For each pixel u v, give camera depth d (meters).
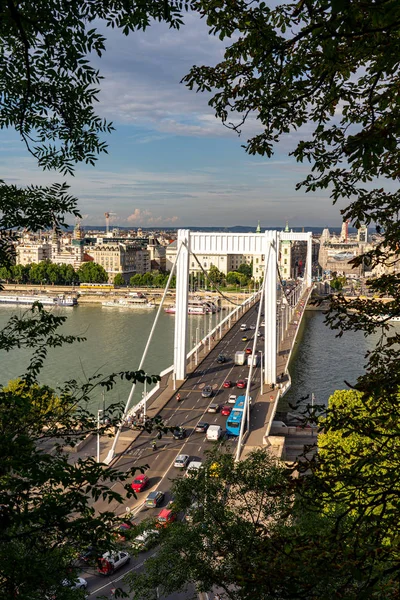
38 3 17.09
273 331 127.12
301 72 17.61
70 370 156.00
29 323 21.78
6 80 19.62
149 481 80.50
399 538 13.73
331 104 18.44
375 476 14.84
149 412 108.25
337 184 17.94
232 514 33.59
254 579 14.48
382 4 11.90
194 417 105.88
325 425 15.90
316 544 14.35
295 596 14.11
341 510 26.83
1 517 16.38
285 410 126.06
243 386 124.38
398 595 12.43
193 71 19.20
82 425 21.52
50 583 19.16
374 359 17.34
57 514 16.89
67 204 21.67
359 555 13.87
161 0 17.12
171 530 35.66
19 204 20.81
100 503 73.81
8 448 16.88
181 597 49.34
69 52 18.25
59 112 20.44
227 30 17.86
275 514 34.16
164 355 180.50
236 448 91.38
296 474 71.75
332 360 182.12
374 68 14.94
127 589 52.94
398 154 16.25
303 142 18.31
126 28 17.81
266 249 129.38
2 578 17.83
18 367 156.12
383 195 17.00
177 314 130.12
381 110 15.96
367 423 15.41
